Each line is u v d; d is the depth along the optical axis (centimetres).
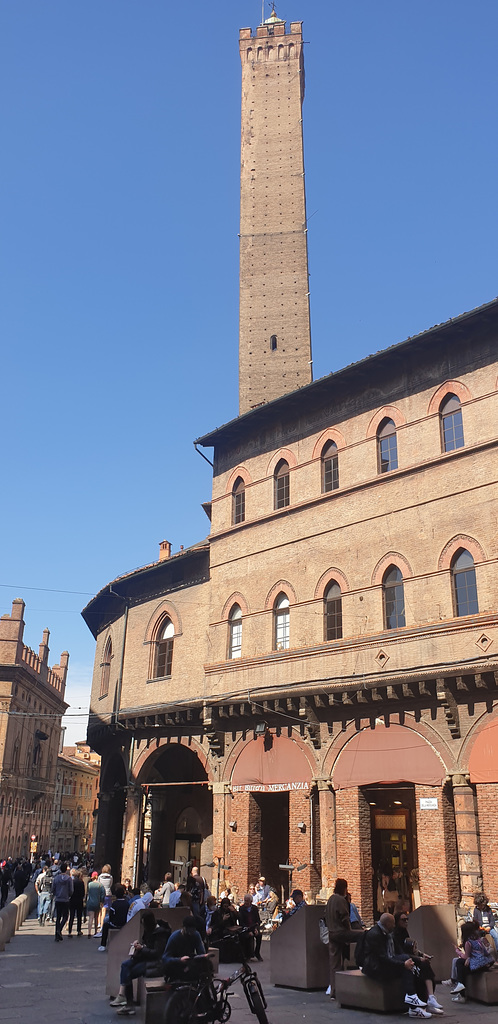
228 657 3102
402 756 2389
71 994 1411
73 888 2461
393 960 1266
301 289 4194
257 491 3194
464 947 1416
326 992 1439
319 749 2645
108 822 3903
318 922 1508
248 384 4034
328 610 2764
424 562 2480
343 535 2764
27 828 7206
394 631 2483
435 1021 1203
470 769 2203
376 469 2731
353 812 2472
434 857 2220
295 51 4806
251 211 4428
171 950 1152
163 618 3588
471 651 2270
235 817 2888
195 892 2064
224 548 3269
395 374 2762
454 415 2558
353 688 2508
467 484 2433
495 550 2302
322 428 2977
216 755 3042
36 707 7512
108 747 3916
